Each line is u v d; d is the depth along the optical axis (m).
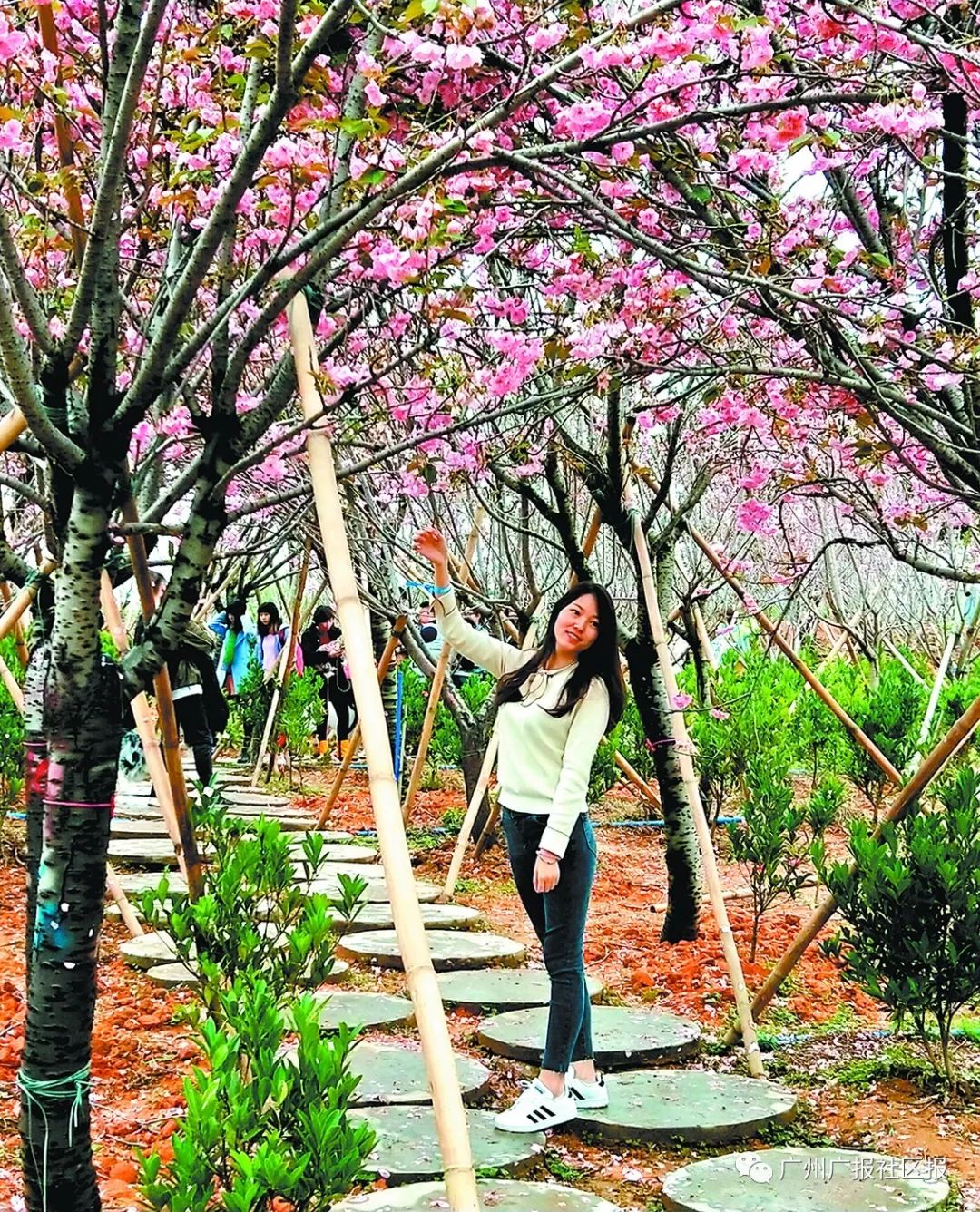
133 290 4.27
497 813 8.91
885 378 3.86
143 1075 4.38
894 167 4.90
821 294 3.77
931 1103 4.38
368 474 7.38
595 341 3.94
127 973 5.74
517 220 4.16
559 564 12.28
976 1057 4.91
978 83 3.37
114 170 2.51
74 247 3.24
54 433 2.72
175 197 3.11
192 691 9.00
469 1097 4.23
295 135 3.37
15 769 7.82
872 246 4.67
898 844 5.14
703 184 4.11
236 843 4.08
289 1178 2.23
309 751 15.89
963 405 4.52
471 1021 5.25
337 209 3.35
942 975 4.41
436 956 6.04
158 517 3.12
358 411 4.57
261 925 5.45
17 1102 4.11
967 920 4.34
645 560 5.46
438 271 3.60
